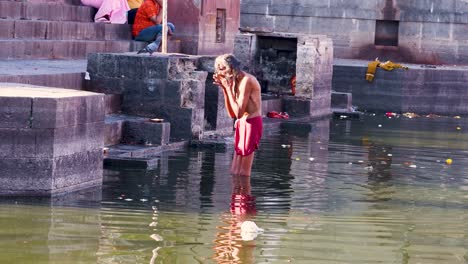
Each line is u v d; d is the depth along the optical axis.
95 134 11.10
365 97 26.06
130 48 22.05
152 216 9.61
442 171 13.72
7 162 10.20
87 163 11.00
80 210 9.74
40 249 8.09
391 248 8.68
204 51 23.66
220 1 24.23
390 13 30.33
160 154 14.17
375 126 20.62
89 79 15.59
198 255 8.08
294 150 15.53
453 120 23.88
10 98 10.13
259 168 13.31
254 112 12.66
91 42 20.66
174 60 15.35
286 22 31.55
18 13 19.78
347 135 18.33
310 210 10.33
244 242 8.63
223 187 11.58
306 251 8.41
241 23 31.80
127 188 11.13
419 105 26.02
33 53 18.84
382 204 10.88
